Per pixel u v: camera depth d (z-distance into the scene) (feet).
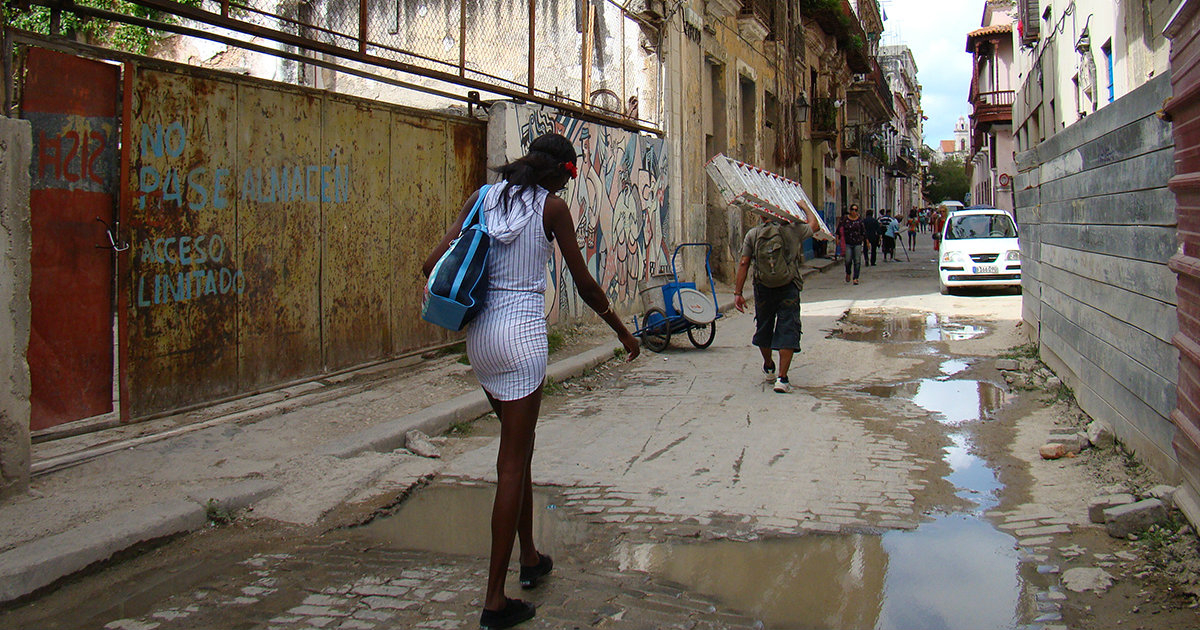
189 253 17.66
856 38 95.14
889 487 14.17
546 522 12.81
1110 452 14.85
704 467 15.49
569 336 30.99
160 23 16.98
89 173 15.53
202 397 18.12
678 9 43.96
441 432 18.37
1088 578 10.25
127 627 9.41
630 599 10.09
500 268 9.59
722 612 9.76
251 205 19.25
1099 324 16.48
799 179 76.48
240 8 18.79
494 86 27.48
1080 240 18.19
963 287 52.90
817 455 16.19
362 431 17.04
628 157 37.76
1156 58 31.19
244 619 9.59
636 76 42.27
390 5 40.37
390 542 12.12
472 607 9.85
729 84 54.80
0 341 12.39
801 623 9.48
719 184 22.71
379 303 23.86
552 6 39.37
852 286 57.98
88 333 15.61
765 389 22.89
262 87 19.36
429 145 25.67
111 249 16.01
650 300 30.25
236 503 13.07
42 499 12.66
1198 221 10.75
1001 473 14.80
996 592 10.18
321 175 21.39
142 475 14.11
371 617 9.59
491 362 9.46
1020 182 29.63
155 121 16.71
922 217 201.98
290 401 19.76
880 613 9.71
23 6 14.42
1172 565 10.27
